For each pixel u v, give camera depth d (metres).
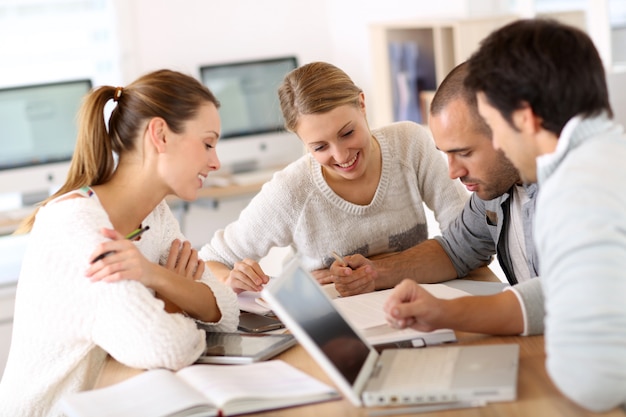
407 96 5.11
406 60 5.06
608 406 1.37
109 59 5.73
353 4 5.86
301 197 2.54
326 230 2.57
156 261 2.11
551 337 1.38
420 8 5.20
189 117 1.94
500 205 2.24
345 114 2.31
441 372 1.57
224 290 2.08
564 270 1.35
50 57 5.61
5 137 4.98
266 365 1.75
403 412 1.48
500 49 1.48
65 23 5.61
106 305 1.80
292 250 2.73
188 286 1.97
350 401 1.55
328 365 1.48
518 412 1.43
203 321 2.03
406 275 2.35
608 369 1.32
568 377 1.36
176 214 5.21
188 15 5.82
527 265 2.24
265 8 6.00
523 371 1.58
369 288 2.25
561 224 1.36
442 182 2.66
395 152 2.61
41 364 1.90
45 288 1.86
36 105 5.04
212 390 1.59
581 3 4.21
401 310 1.72
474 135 1.95
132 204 1.98
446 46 4.67
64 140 5.10
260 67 5.56
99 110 1.96
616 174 1.37
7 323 4.10
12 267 4.23
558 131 1.46
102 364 1.94
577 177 1.37
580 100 1.44
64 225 1.86
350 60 6.02
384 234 2.61
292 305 1.53
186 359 1.79
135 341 1.78
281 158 5.68
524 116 1.47
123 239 1.86
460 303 1.75
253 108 5.52
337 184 2.55
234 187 5.02
